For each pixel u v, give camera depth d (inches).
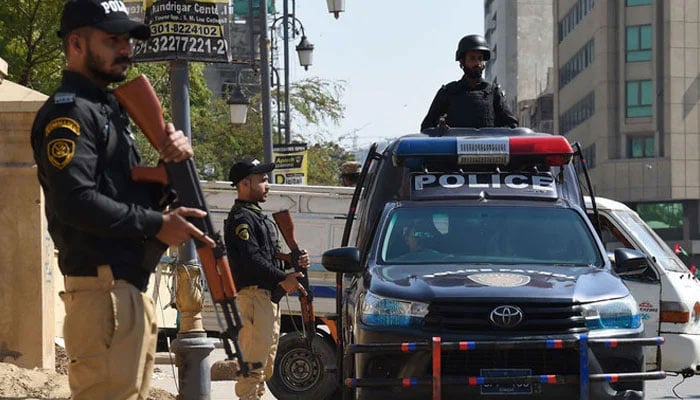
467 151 529.0
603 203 674.8
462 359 432.5
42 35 1156.5
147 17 539.5
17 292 614.5
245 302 475.5
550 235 496.7
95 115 237.5
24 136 614.9
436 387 422.3
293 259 506.6
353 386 435.5
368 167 556.7
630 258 492.7
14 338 614.9
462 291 437.1
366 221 539.8
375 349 432.5
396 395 430.6
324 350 655.8
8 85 631.8
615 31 4328.3
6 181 614.9
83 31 240.2
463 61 637.3
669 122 4207.7
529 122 5984.3
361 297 454.6
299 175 1486.2
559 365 434.6
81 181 230.5
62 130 231.6
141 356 245.3
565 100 5049.2
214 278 249.6
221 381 784.3
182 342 517.7
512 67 6811.0
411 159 531.2
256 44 2278.5
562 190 540.1
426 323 434.0
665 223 4276.6
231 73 2999.5
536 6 6801.2
